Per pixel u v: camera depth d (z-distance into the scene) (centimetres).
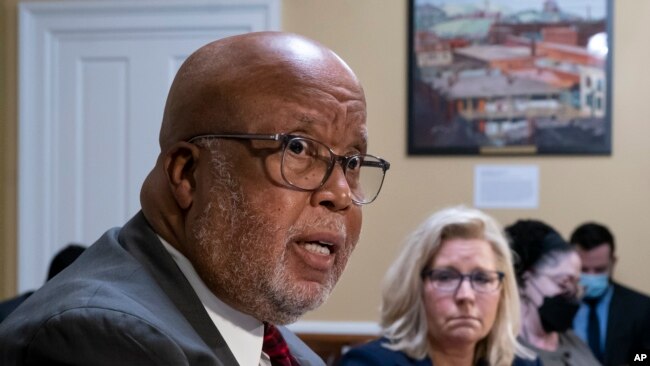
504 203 324
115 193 338
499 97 325
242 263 92
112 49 337
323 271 96
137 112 337
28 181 336
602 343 284
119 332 79
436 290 179
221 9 330
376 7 328
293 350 118
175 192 97
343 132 96
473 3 326
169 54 335
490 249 184
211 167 94
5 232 337
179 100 97
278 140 92
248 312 97
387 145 327
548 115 324
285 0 330
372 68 328
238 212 92
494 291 180
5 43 337
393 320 186
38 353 79
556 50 324
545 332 221
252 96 93
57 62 338
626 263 320
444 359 183
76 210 338
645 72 322
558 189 323
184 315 92
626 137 322
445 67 327
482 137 325
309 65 96
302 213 94
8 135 338
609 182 322
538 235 224
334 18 328
